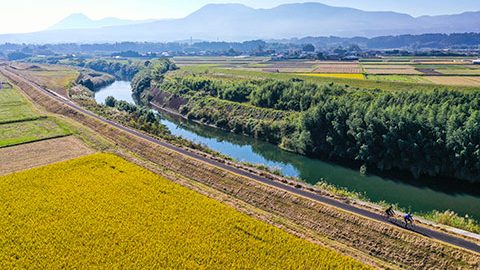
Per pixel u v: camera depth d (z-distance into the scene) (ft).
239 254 105.81
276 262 102.42
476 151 173.58
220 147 254.68
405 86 303.27
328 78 363.56
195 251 107.14
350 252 111.24
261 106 303.48
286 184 154.40
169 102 391.86
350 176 196.03
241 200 149.59
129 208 130.93
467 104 202.90
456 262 101.86
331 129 222.07
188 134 290.76
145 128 248.93
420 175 189.16
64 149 207.72
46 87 426.51
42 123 264.31
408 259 107.86
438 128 186.70
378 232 117.80
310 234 121.49
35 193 142.82
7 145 212.23
